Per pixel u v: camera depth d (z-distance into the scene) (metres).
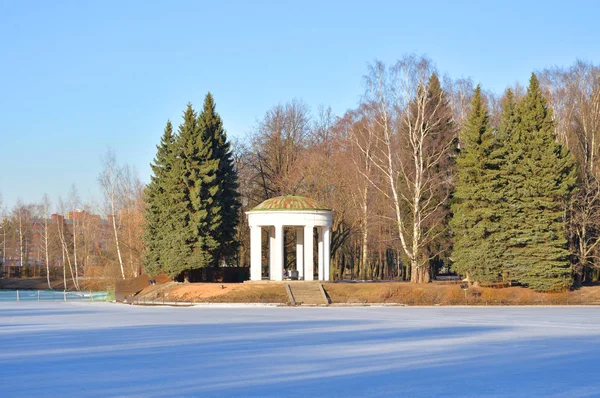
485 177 66.88
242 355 25.50
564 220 71.69
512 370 22.14
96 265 106.44
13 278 121.69
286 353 26.00
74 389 19.03
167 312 51.09
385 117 68.38
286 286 63.09
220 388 19.06
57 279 122.31
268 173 90.38
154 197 74.56
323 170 80.00
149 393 18.42
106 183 90.25
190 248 70.69
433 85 72.75
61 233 121.50
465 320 42.16
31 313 51.41
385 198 76.75
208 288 64.25
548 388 19.17
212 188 71.88
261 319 42.91
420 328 36.38
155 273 73.12
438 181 71.81
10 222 146.62
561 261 65.62
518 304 61.78
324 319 42.81
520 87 95.56
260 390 18.81
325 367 22.62
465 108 86.94
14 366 23.19
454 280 77.31
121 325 38.62
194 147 72.12
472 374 21.38
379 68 68.81
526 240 65.31
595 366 22.98
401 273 96.38
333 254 85.25
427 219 71.62
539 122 68.19
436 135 72.62
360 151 78.56
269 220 67.19
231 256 79.81
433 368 22.50
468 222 66.81
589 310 53.31
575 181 68.44
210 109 76.50
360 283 65.62
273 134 90.00
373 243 82.69
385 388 19.09
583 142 78.44
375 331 34.59
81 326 38.19
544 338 31.36
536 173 66.75
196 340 30.42
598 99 77.44
